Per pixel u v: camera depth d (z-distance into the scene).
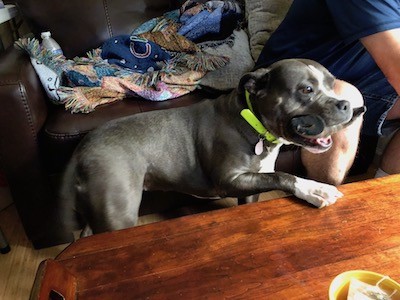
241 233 0.81
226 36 1.77
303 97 1.03
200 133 1.24
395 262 0.73
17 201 1.35
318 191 0.91
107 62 1.60
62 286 0.66
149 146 1.24
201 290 0.68
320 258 0.74
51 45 1.62
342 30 1.18
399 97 1.37
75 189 1.17
